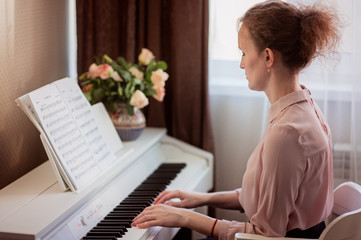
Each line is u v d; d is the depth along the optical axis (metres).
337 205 1.82
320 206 1.58
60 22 2.40
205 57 2.54
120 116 2.26
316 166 1.52
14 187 1.75
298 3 1.61
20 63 2.04
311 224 1.59
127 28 2.54
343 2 2.36
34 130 2.18
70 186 1.69
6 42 1.93
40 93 1.68
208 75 2.57
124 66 2.31
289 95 1.57
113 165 1.93
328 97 2.50
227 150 2.78
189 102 2.62
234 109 2.72
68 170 1.69
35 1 2.13
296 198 1.54
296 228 1.58
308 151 1.49
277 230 1.50
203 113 2.62
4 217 1.49
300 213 1.56
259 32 1.54
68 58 2.53
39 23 2.18
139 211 1.80
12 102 2.00
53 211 1.54
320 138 1.53
